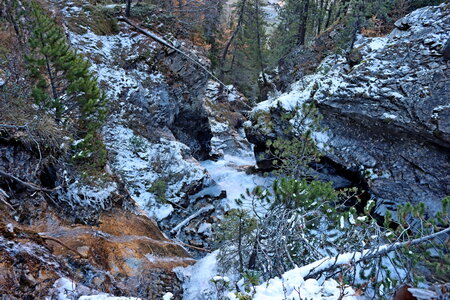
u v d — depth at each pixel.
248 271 5.20
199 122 19.75
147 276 5.61
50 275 3.91
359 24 18.00
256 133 15.71
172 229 10.59
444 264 4.05
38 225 5.18
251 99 35.62
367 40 16.92
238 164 22.70
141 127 14.06
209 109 27.45
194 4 24.09
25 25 8.70
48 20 7.37
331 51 21.48
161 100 15.78
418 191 10.60
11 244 3.94
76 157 6.94
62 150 6.71
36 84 7.32
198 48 19.22
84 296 3.67
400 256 4.43
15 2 8.74
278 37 32.34
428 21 12.48
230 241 6.30
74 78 7.62
